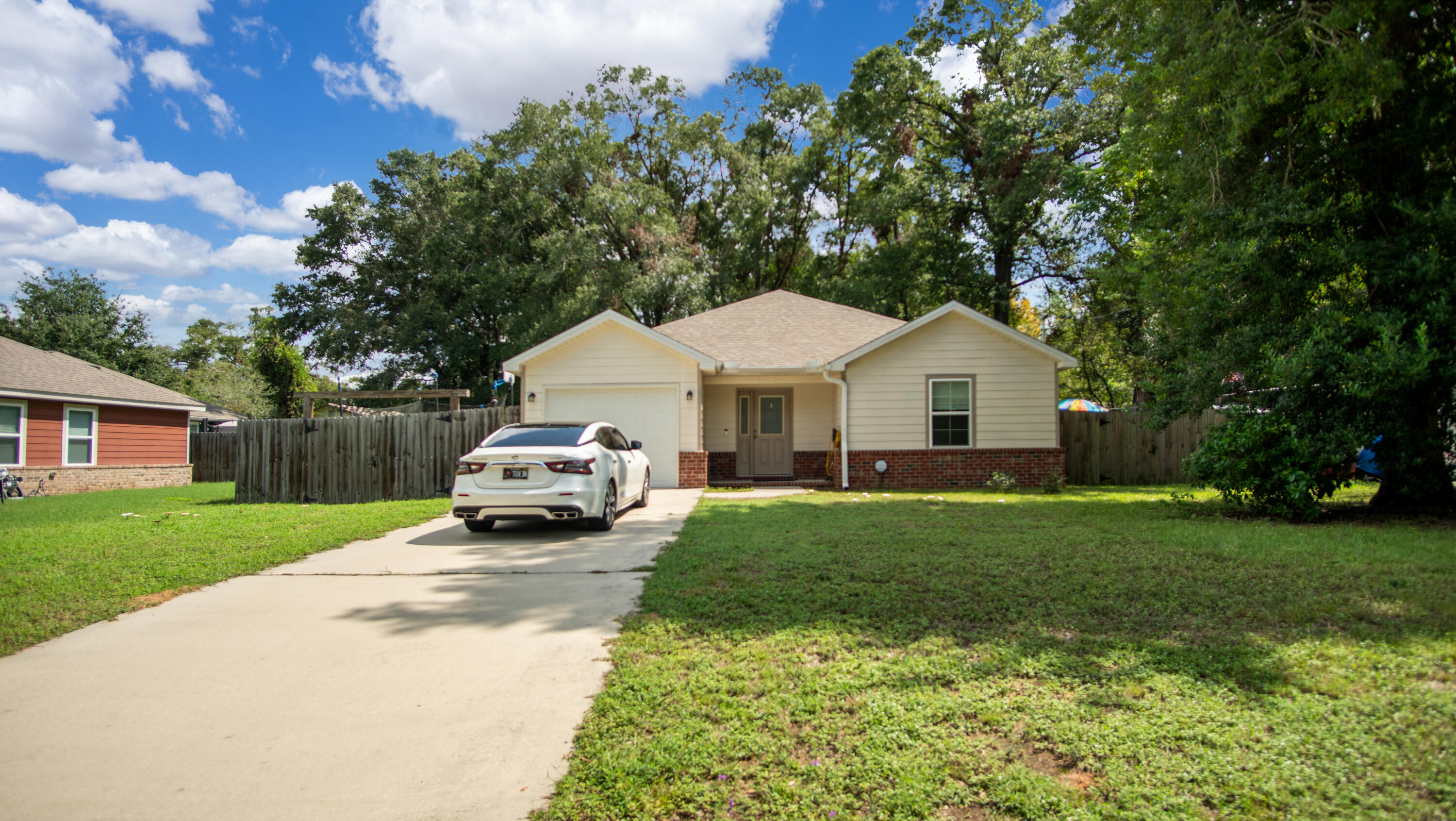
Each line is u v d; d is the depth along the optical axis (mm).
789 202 36062
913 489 15227
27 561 7148
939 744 3037
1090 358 28469
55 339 37906
